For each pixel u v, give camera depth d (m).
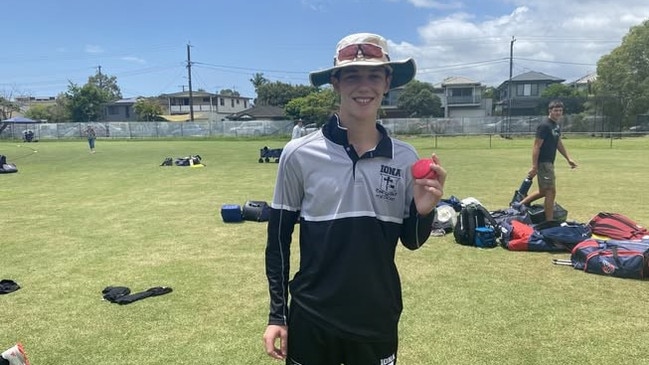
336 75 1.94
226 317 4.41
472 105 71.88
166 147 33.31
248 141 42.28
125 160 22.47
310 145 1.92
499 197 10.60
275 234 2.01
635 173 14.70
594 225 6.79
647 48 46.84
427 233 1.96
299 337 1.98
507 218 7.29
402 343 3.86
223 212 8.44
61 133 51.25
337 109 2.02
